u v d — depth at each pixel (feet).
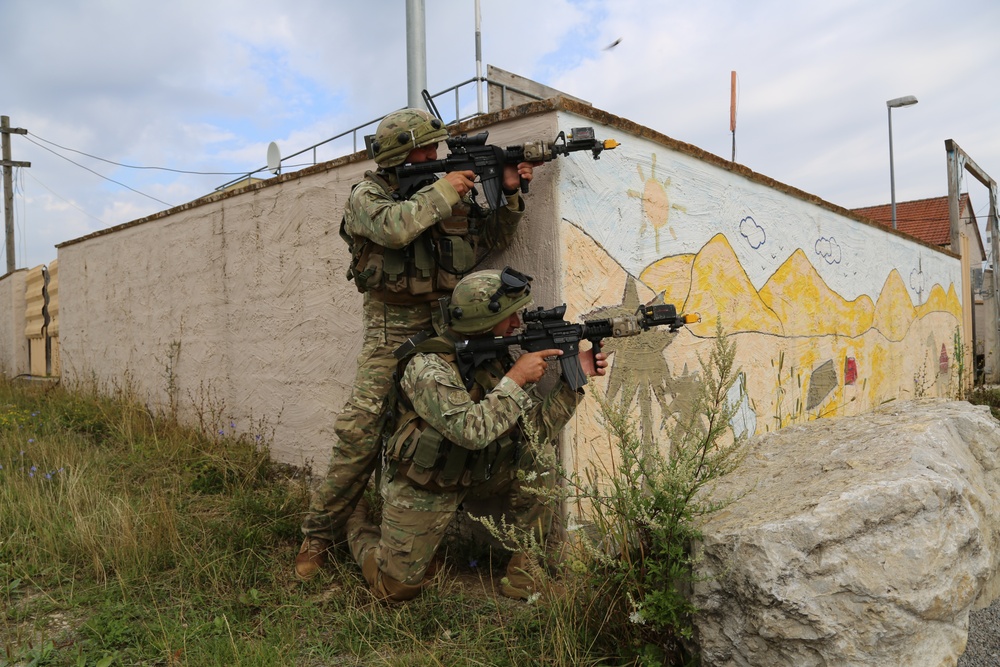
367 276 10.44
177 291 21.99
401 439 9.50
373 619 9.46
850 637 7.14
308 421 16.39
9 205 71.82
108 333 26.66
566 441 11.11
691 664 8.08
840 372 21.59
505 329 9.80
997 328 54.49
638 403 12.87
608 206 12.19
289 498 13.85
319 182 15.85
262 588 10.80
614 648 8.46
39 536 12.30
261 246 17.99
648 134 13.08
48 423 22.11
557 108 10.98
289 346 17.04
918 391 28.63
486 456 9.44
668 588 8.05
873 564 7.32
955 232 44.24
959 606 7.54
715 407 9.17
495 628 9.10
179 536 12.05
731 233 15.90
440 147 12.69
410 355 9.80
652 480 8.42
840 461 9.04
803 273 19.35
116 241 25.72
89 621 9.40
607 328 9.71
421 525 9.73
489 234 11.35
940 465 8.52
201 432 19.57
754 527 7.68
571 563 8.63
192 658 8.61
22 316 42.39
